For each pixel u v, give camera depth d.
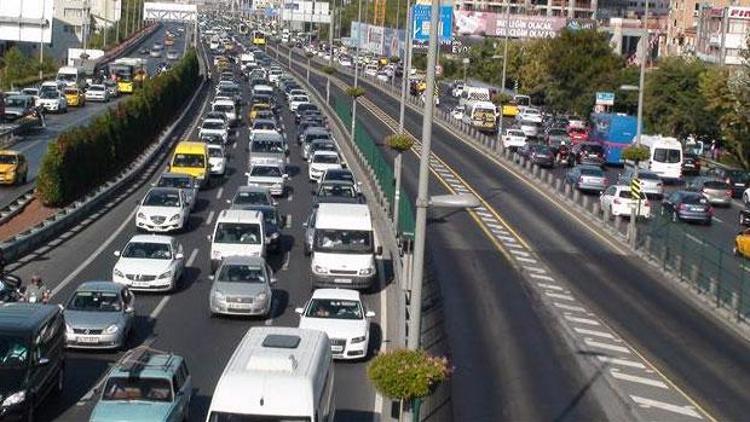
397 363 24.11
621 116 107.31
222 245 49.84
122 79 155.50
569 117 139.75
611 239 67.31
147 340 38.59
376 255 50.22
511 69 169.12
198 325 41.06
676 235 61.00
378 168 76.56
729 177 93.69
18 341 29.33
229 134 105.81
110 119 80.69
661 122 120.44
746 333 46.59
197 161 75.38
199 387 32.97
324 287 47.00
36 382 29.25
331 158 81.62
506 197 80.12
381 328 41.78
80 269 49.28
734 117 103.12
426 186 25.53
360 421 30.64
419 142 109.00
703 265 54.09
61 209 65.31
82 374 34.50
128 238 57.44
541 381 36.53
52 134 103.19
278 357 24.20
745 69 104.75
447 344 40.41
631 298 51.72
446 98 165.25
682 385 37.62
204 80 169.62
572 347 41.56
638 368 39.41
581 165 89.75
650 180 85.56
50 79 152.50
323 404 24.88
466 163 97.38
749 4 183.62
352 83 176.25
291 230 62.16
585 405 34.06
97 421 27.05
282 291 47.47
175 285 46.41
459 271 54.47
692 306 51.38
